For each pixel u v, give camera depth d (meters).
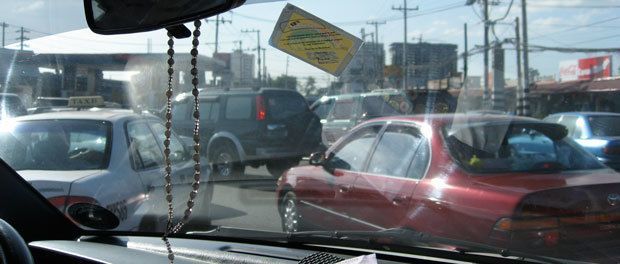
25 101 4.25
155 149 5.17
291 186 5.40
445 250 2.88
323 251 2.89
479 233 3.62
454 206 3.82
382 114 6.61
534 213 3.49
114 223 3.28
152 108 5.11
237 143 10.46
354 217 4.56
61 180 3.89
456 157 4.18
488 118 4.90
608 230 3.50
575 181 3.82
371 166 4.74
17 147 4.23
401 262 2.73
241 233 3.18
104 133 4.68
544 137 4.71
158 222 4.06
